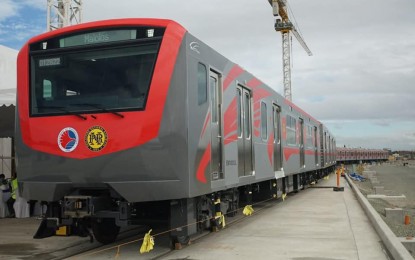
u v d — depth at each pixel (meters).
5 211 13.01
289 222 11.47
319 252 7.86
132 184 6.75
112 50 7.18
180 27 7.23
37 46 7.56
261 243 8.64
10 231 10.55
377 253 7.84
